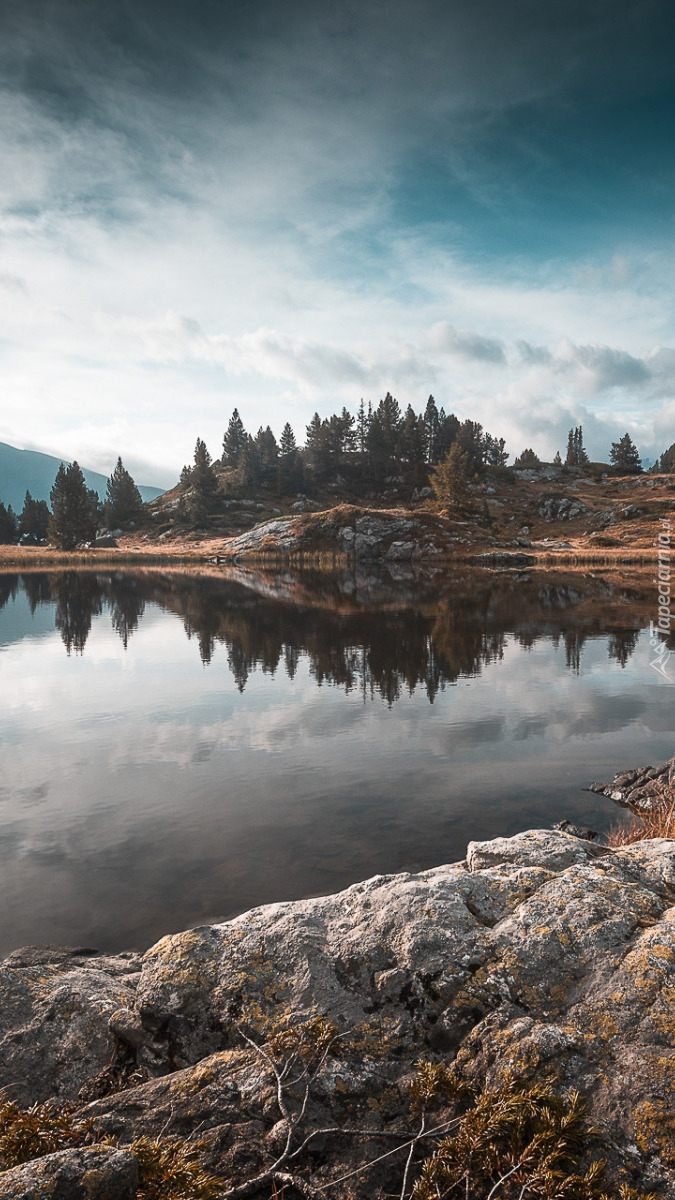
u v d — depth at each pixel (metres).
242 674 24.03
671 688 21.53
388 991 4.64
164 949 5.25
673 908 4.96
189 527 155.38
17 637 33.12
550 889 5.31
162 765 14.30
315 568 96.50
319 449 182.62
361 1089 4.07
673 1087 3.59
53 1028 5.12
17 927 8.02
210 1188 3.26
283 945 5.12
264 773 13.74
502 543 116.25
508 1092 3.71
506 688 21.62
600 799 12.34
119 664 26.14
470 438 190.50
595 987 4.32
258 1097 4.05
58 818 11.45
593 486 178.12
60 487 137.25
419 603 47.00
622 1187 3.22
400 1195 3.48
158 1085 4.25
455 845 10.25
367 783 13.09
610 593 53.78
